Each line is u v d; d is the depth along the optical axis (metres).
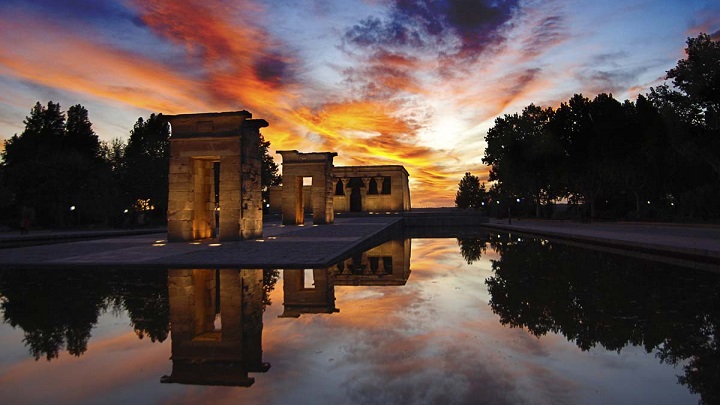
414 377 4.42
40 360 5.09
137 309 7.80
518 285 10.08
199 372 4.63
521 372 4.56
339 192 61.34
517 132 56.91
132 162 52.09
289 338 5.91
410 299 8.56
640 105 43.53
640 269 12.45
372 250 19.88
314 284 10.34
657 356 5.09
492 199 75.94
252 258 14.13
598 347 5.43
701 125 33.50
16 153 58.56
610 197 51.91
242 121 21.12
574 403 3.77
